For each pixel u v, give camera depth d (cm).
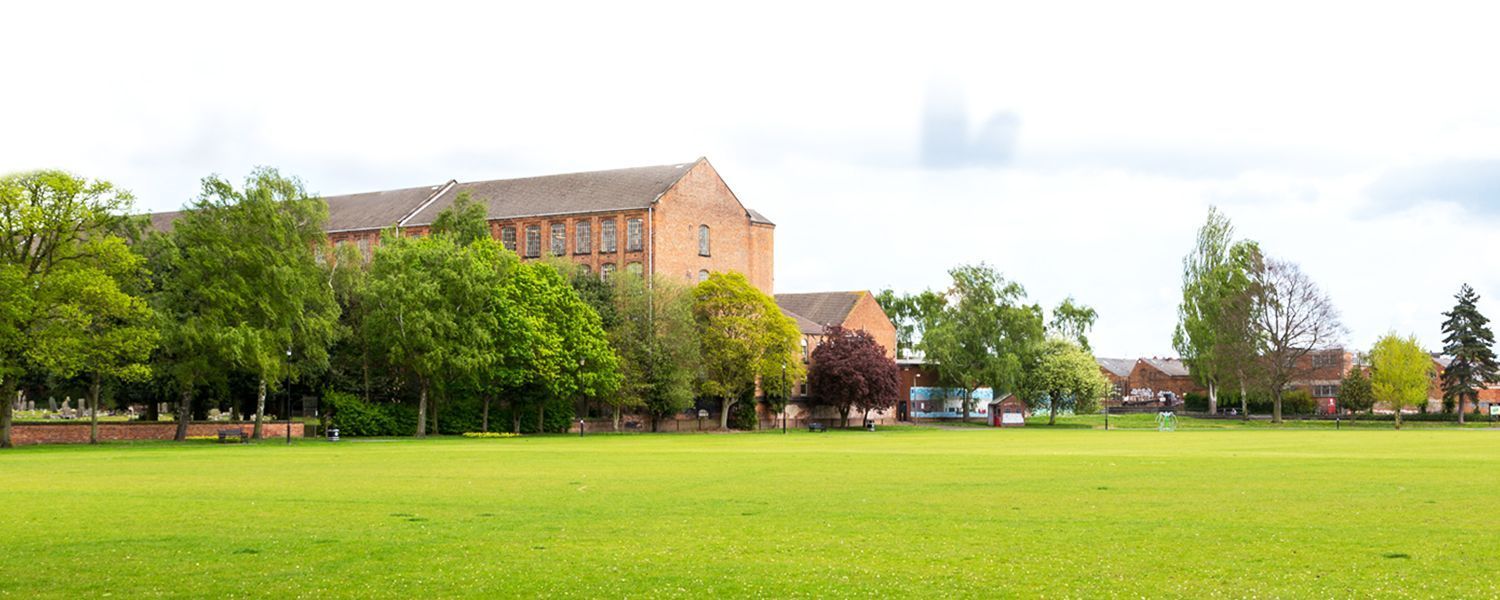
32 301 7294
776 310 12888
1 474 4578
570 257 13225
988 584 2006
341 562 2225
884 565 2186
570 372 10725
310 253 9112
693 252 13938
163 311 8562
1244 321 15200
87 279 7381
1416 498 3388
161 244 8644
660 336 11844
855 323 16112
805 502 3284
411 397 10912
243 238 8556
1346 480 4097
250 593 1950
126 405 11000
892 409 16412
